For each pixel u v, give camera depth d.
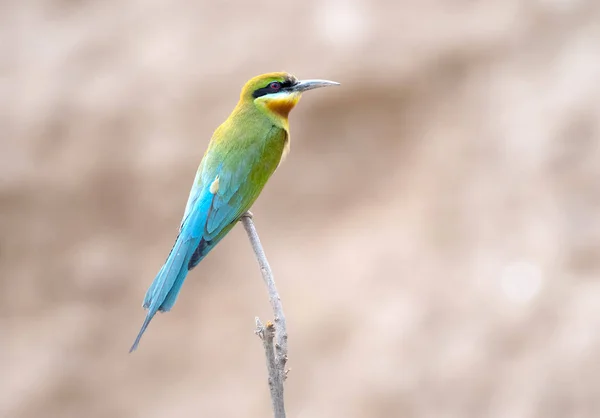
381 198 15.87
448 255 14.93
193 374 15.41
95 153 16.92
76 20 18.78
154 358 15.64
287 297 15.33
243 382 15.09
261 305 15.59
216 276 16.03
